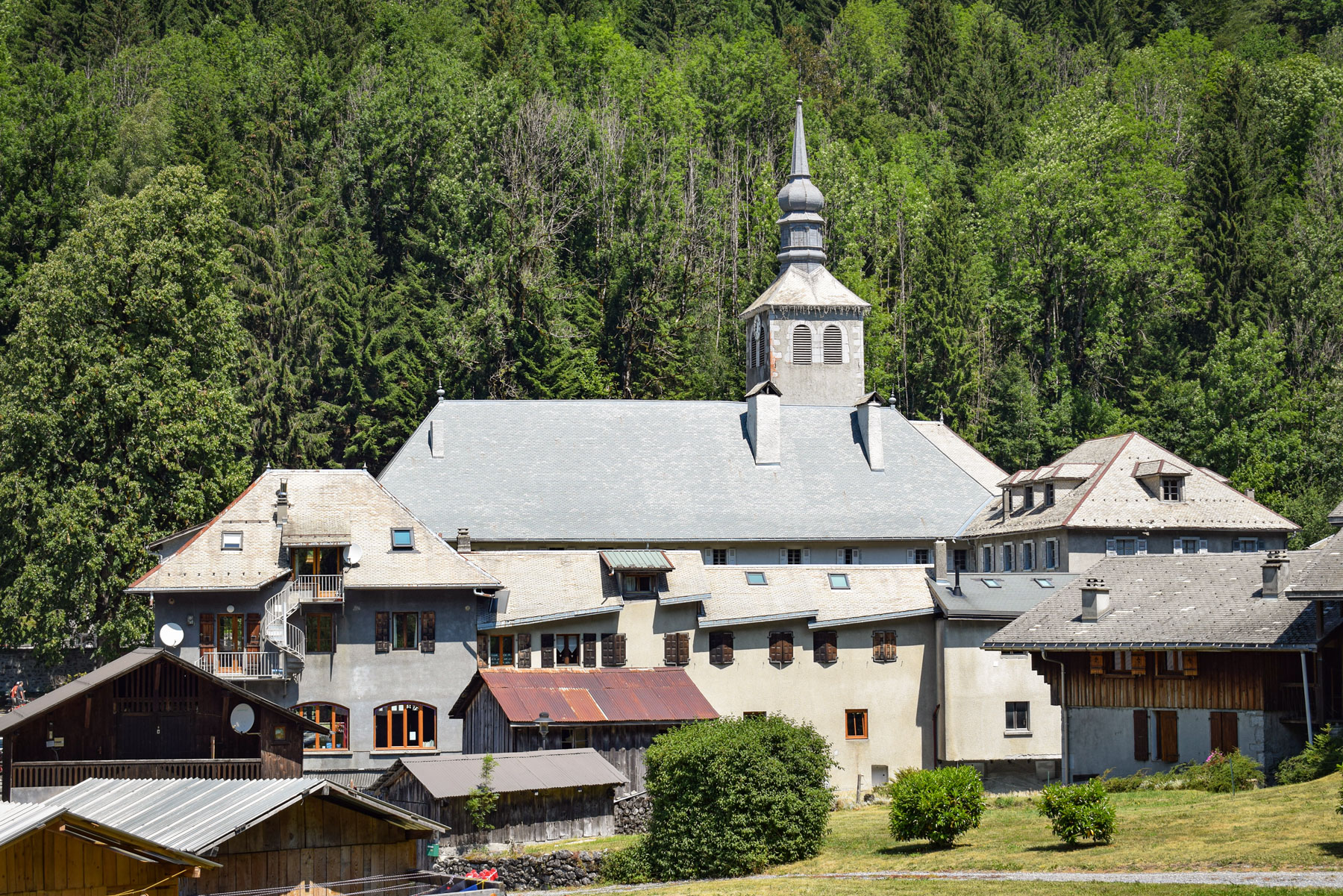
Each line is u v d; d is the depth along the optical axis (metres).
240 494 181.75
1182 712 138.12
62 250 184.50
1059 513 193.25
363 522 166.25
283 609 158.50
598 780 129.62
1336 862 84.81
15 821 72.75
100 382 174.50
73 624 176.12
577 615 162.25
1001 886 87.56
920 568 174.75
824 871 101.81
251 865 83.31
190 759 125.56
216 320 187.75
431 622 163.00
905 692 167.12
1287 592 126.88
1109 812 98.56
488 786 122.50
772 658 165.12
